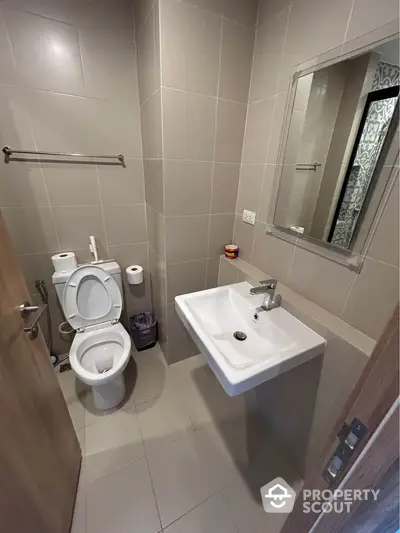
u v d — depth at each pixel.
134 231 1.76
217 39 1.12
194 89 1.17
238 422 1.46
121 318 1.98
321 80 0.91
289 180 1.12
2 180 1.32
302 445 1.19
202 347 0.96
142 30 1.20
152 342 2.00
